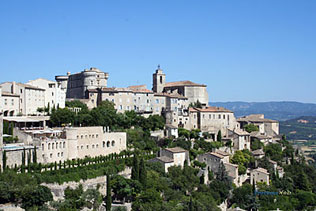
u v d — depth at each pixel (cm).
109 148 16438
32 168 12794
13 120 15288
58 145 14262
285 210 17475
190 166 17638
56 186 12744
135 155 14638
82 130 15300
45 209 11394
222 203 16350
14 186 11338
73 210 11981
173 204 13938
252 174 18738
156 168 16125
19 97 17362
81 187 13212
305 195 18550
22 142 14088
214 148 19825
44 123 17012
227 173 17562
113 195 14038
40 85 19250
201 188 16112
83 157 15288
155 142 18938
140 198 13675
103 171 14450
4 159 12138
